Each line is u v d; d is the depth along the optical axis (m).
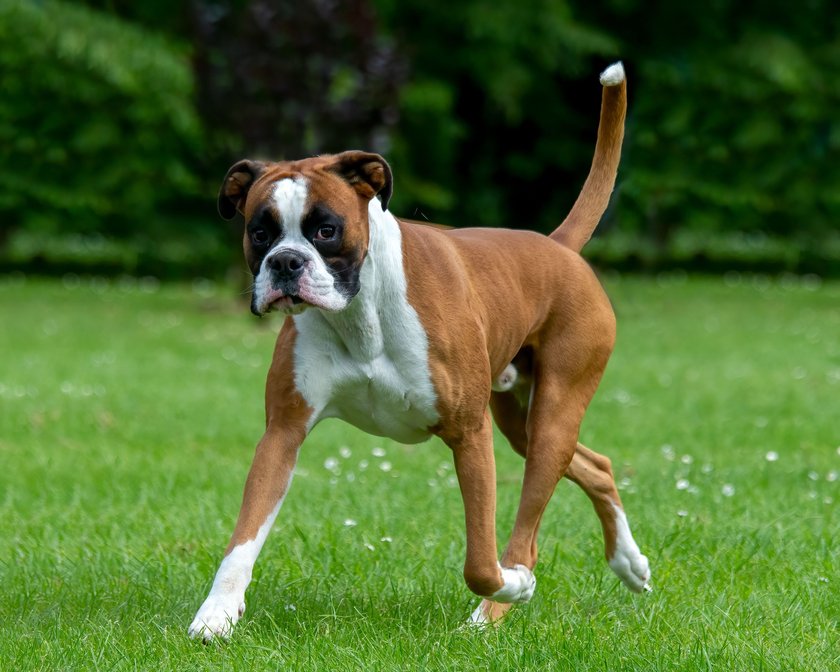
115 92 31.81
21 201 32.81
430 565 7.61
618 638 6.11
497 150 36.31
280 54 22.58
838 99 34.44
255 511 6.13
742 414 13.89
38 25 30.78
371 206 6.14
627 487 9.79
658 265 36.94
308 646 5.96
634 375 17.03
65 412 13.77
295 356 6.23
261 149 22.97
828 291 31.58
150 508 9.30
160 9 33.88
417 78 34.38
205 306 26.61
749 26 35.06
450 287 6.39
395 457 11.36
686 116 34.38
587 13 35.94
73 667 5.77
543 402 7.03
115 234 35.03
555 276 7.16
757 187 35.12
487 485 6.35
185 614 6.70
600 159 7.79
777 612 6.60
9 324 23.09
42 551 8.00
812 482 10.03
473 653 5.96
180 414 13.71
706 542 8.15
